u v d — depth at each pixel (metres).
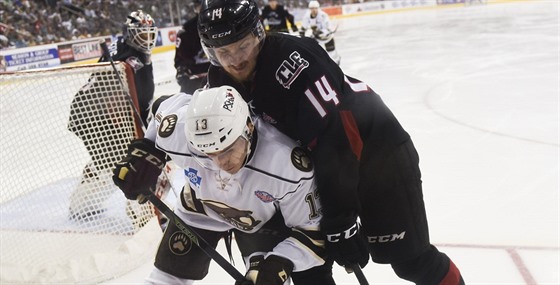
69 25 11.64
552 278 2.10
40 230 2.61
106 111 2.57
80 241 2.55
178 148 1.42
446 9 19.36
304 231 1.44
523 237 2.45
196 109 1.23
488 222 2.64
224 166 1.30
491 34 10.80
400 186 1.54
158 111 1.54
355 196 1.45
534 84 5.84
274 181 1.35
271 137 1.37
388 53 9.36
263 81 1.41
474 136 4.11
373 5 20.84
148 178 1.57
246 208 1.47
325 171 1.39
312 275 1.56
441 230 2.59
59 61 9.55
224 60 1.40
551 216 2.65
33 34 10.79
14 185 2.88
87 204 2.69
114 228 2.65
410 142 1.59
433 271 1.66
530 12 14.88
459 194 3.02
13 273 2.27
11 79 2.23
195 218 1.66
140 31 2.65
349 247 1.46
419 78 6.78
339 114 1.39
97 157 2.69
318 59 1.42
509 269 2.19
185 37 3.59
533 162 3.43
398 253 1.61
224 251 2.52
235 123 1.22
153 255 2.49
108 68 2.46
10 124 2.70
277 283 1.35
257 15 1.37
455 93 5.73
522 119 4.48
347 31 14.09
